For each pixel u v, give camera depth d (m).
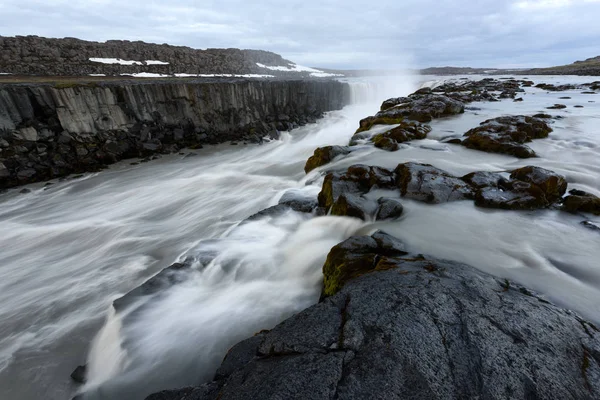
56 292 6.82
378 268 3.91
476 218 5.74
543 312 2.98
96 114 18.92
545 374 2.31
